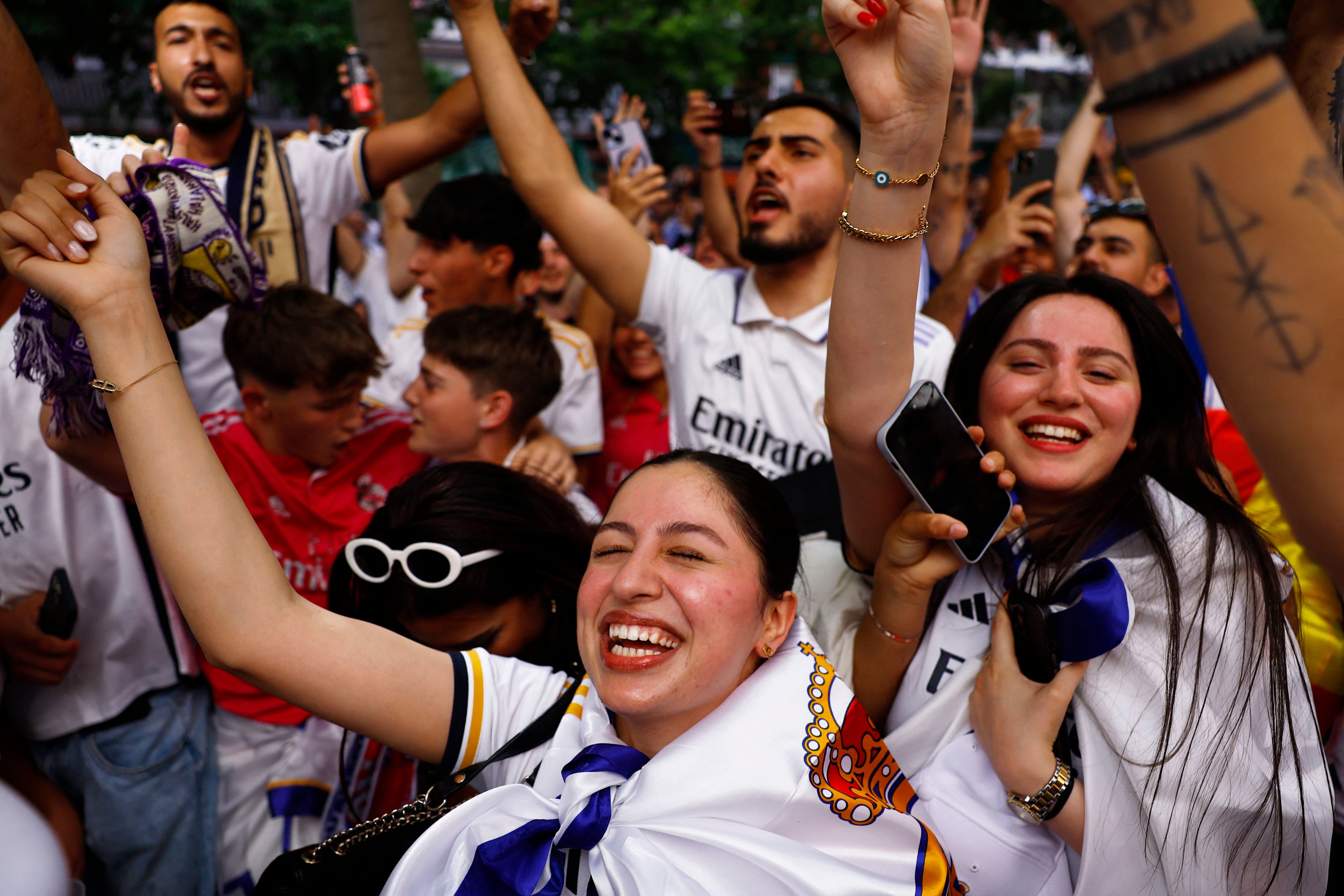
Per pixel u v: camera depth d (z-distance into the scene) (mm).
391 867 1452
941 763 1554
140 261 1347
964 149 3508
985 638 1608
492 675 1544
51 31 7852
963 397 1728
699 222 7129
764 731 1341
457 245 3314
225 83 2963
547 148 2484
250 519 1401
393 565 1731
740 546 1388
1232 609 1481
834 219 2389
